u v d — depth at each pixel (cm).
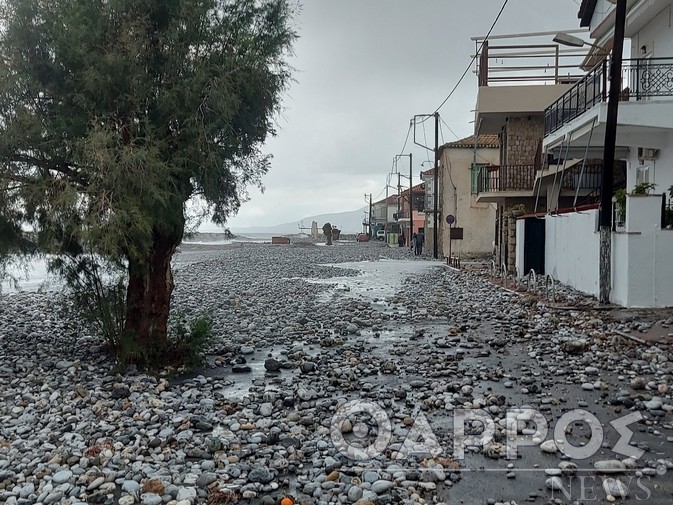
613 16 1861
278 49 1006
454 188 4197
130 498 489
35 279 2628
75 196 824
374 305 1697
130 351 933
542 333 1156
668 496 473
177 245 995
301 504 479
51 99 918
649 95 1466
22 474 544
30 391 829
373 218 10350
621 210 1441
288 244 7431
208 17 950
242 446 608
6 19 881
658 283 1312
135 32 890
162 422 691
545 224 2109
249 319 1449
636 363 870
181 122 919
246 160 1042
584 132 1639
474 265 3192
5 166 910
